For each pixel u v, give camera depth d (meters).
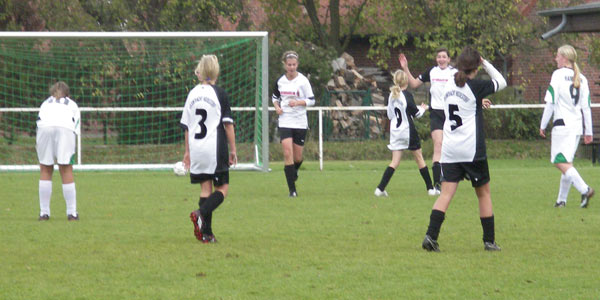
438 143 28.31
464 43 66.31
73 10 55.12
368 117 61.31
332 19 78.94
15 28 54.03
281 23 76.56
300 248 17.53
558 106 24.86
